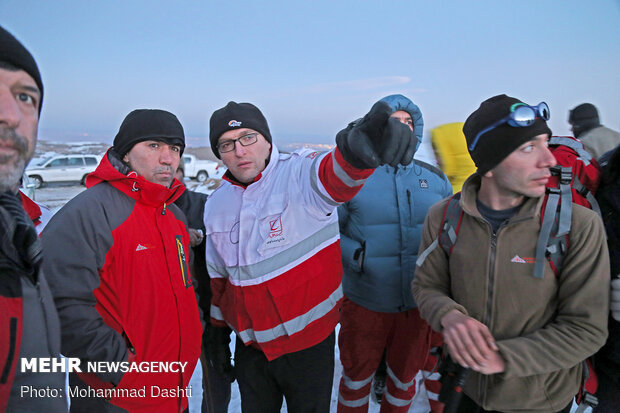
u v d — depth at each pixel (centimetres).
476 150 123
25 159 79
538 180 114
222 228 179
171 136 144
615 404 132
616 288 114
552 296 120
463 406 144
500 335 126
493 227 128
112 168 138
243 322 176
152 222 145
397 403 218
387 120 102
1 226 76
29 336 81
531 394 123
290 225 165
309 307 170
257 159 170
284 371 174
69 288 122
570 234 115
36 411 81
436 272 146
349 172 123
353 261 212
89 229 127
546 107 114
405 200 210
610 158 128
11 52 75
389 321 217
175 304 146
